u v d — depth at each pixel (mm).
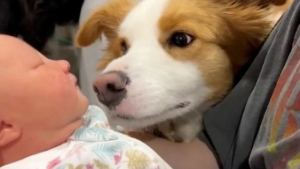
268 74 313
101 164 287
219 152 353
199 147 367
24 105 287
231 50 381
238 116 344
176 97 360
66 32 727
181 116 376
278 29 320
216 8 377
